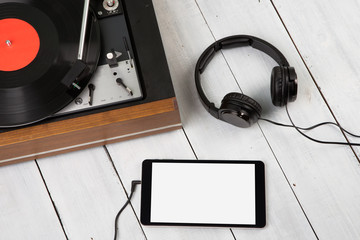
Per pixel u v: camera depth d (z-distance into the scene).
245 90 1.20
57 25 0.98
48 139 1.00
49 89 0.97
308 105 1.18
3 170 1.18
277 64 1.21
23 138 0.98
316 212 1.11
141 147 1.18
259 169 1.12
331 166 1.14
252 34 1.25
